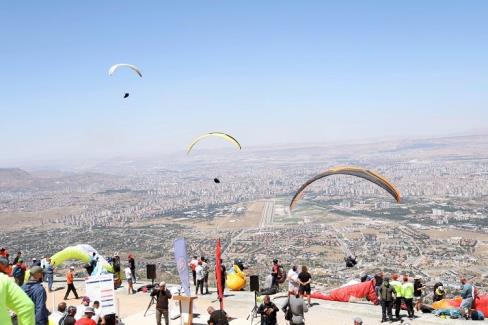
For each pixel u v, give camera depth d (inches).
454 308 826.2
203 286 1098.7
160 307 765.3
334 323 791.1
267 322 678.5
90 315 601.3
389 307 797.2
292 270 932.0
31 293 431.5
